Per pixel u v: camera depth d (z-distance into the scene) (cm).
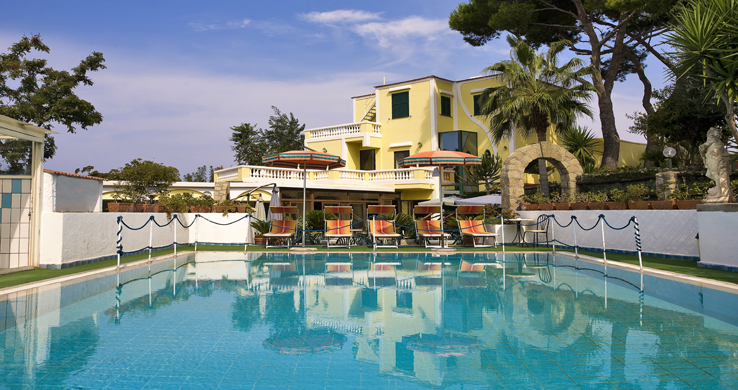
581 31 2645
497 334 493
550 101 1914
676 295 695
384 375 376
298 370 387
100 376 371
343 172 2445
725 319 547
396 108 3003
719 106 1395
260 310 612
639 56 2759
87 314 588
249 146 4116
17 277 876
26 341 468
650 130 1691
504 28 2455
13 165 1001
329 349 445
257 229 1688
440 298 691
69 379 364
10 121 905
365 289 773
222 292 745
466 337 482
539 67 2050
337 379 366
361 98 3375
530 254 1384
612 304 638
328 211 1616
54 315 581
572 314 580
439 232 1573
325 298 693
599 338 473
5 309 614
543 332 499
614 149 2388
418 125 2903
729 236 917
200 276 928
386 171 2544
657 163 2167
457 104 2956
